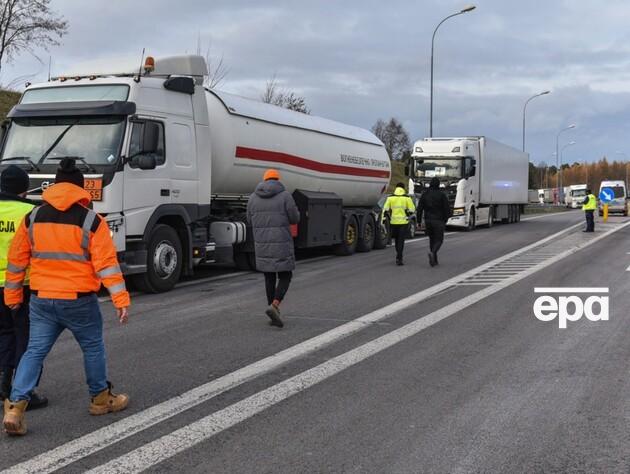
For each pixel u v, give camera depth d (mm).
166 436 4613
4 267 5148
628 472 4031
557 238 23641
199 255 12055
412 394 5547
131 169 10180
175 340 7543
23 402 4621
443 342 7426
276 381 5926
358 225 18125
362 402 5344
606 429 4738
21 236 4766
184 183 11398
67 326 4812
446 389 5688
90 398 5320
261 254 8367
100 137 10070
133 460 4207
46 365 6469
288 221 8383
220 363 6543
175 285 11992
